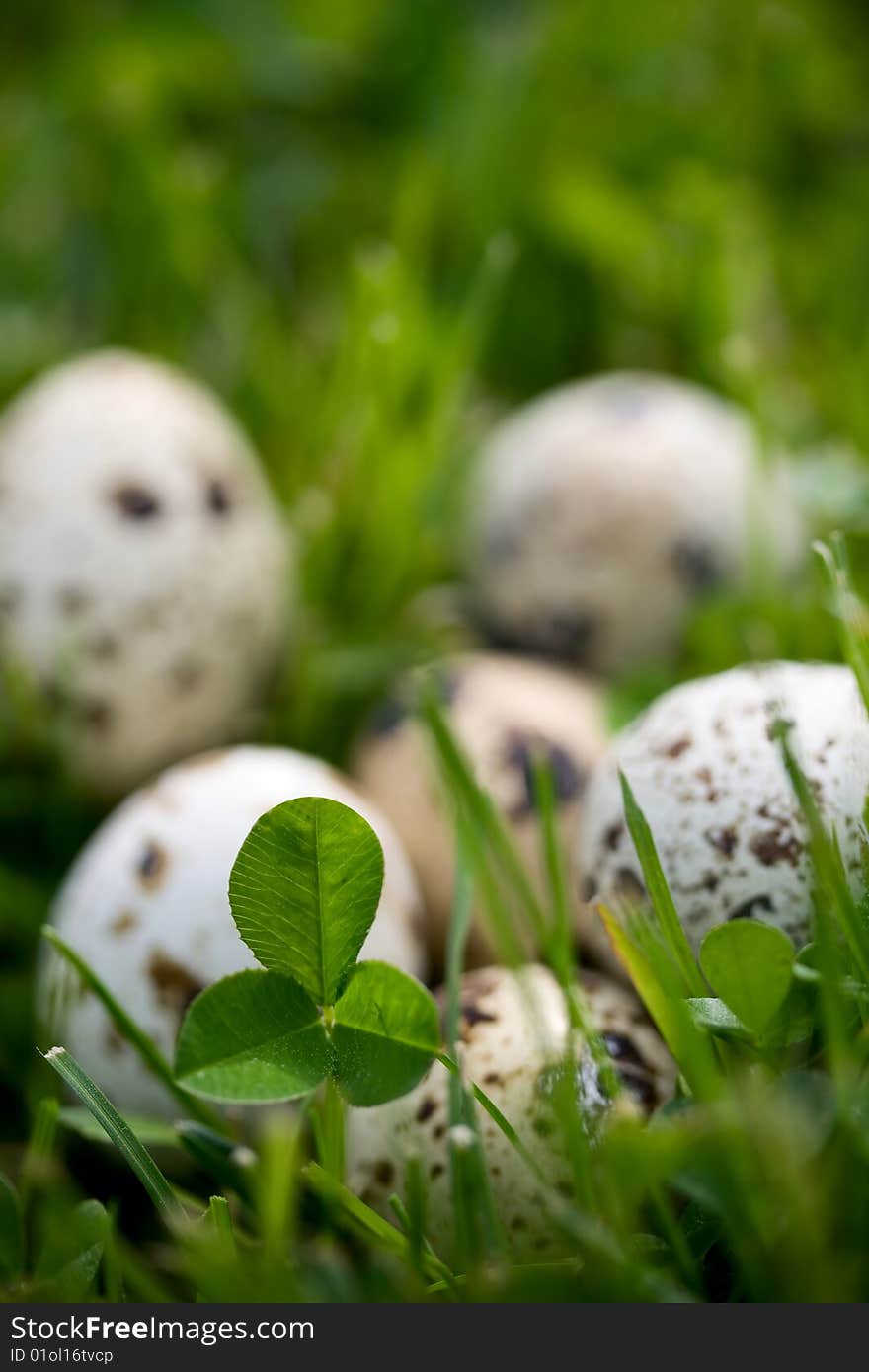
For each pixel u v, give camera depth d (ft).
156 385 0.93
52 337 1.07
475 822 0.81
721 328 1.06
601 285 1.12
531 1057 0.80
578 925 0.85
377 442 0.99
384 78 1.27
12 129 1.19
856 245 1.16
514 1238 0.79
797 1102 0.76
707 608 0.95
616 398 0.99
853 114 1.26
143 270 1.09
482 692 0.91
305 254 1.19
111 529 0.91
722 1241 0.77
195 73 1.22
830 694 0.82
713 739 0.82
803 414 1.05
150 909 0.84
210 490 0.92
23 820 0.93
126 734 0.91
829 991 0.76
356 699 0.96
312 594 0.98
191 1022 0.76
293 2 1.32
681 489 0.96
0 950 0.91
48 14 1.35
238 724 0.94
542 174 1.15
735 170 1.20
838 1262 0.75
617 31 1.23
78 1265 0.77
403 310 1.01
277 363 1.05
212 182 1.12
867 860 0.79
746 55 1.24
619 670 0.96
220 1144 0.80
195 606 0.91
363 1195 0.80
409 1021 0.77
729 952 0.77
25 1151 0.86
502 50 1.22
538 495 0.97
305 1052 0.77
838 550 0.82
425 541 1.00
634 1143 0.75
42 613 0.91
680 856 0.81
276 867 0.77
